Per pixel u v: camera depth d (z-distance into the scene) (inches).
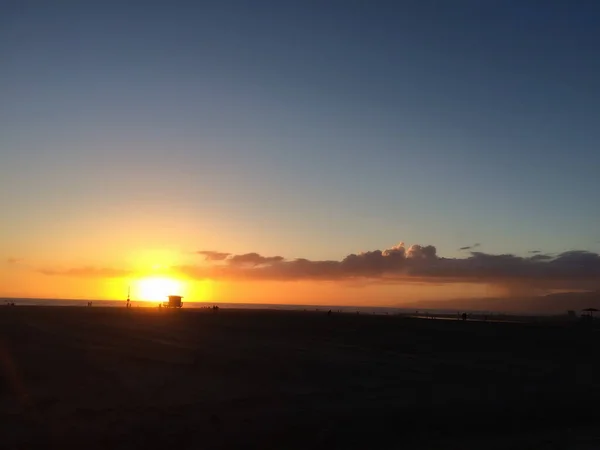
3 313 2630.4
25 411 650.2
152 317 2773.1
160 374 949.8
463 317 3410.4
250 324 2365.9
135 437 565.9
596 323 3513.8
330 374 1035.9
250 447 576.1
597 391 936.9
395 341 1781.5
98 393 771.4
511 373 1146.0
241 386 877.8
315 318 2999.5
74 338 1499.8
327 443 600.7
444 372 1123.3
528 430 697.0
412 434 651.5
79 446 535.5
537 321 3759.8
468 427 690.2
